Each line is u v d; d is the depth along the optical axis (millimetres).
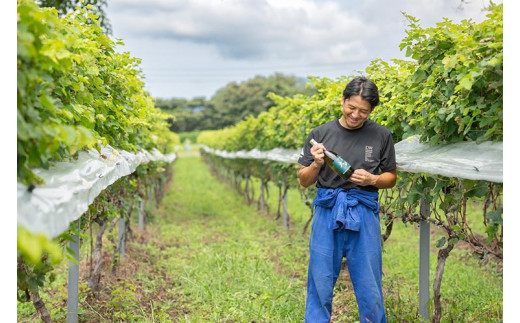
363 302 3193
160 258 6672
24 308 4273
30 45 1896
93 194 2713
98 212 4141
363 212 3166
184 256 6848
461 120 2881
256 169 12070
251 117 11578
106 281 5125
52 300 4508
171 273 5887
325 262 3207
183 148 59219
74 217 2215
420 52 3287
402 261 6223
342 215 3096
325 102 5227
